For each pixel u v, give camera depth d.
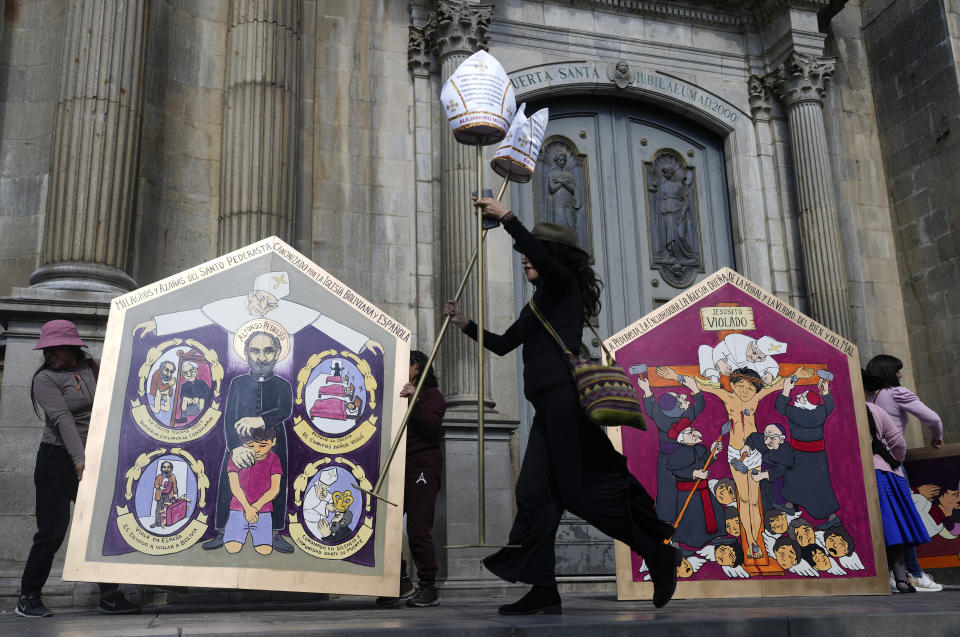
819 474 5.93
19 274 8.41
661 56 11.38
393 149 10.05
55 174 7.77
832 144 11.98
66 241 7.57
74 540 4.76
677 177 11.44
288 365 5.32
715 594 5.59
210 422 5.11
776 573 5.70
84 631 3.17
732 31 11.79
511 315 9.77
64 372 5.37
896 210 11.95
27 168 8.70
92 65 8.01
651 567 4.08
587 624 3.16
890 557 7.10
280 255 5.50
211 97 9.42
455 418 8.57
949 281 11.12
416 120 10.20
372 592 5.07
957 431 10.88
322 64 10.05
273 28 9.27
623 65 11.02
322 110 9.91
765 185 11.39
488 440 8.62
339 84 10.05
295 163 9.24
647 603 5.27
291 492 5.10
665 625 3.21
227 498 5.00
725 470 5.81
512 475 9.47
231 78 9.16
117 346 5.14
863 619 3.40
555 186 10.84
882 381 7.61
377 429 5.37
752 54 11.73
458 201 9.65
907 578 7.36
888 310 11.62
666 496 5.70
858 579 5.80
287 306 5.42
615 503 3.94
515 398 9.62
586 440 3.98
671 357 5.95
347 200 9.74
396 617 4.04
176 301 5.28
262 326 5.34
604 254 10.86
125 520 4.86
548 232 4.34
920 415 7.46
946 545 8.03
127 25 8.22
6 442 6.54
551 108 11.10
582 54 11.00
